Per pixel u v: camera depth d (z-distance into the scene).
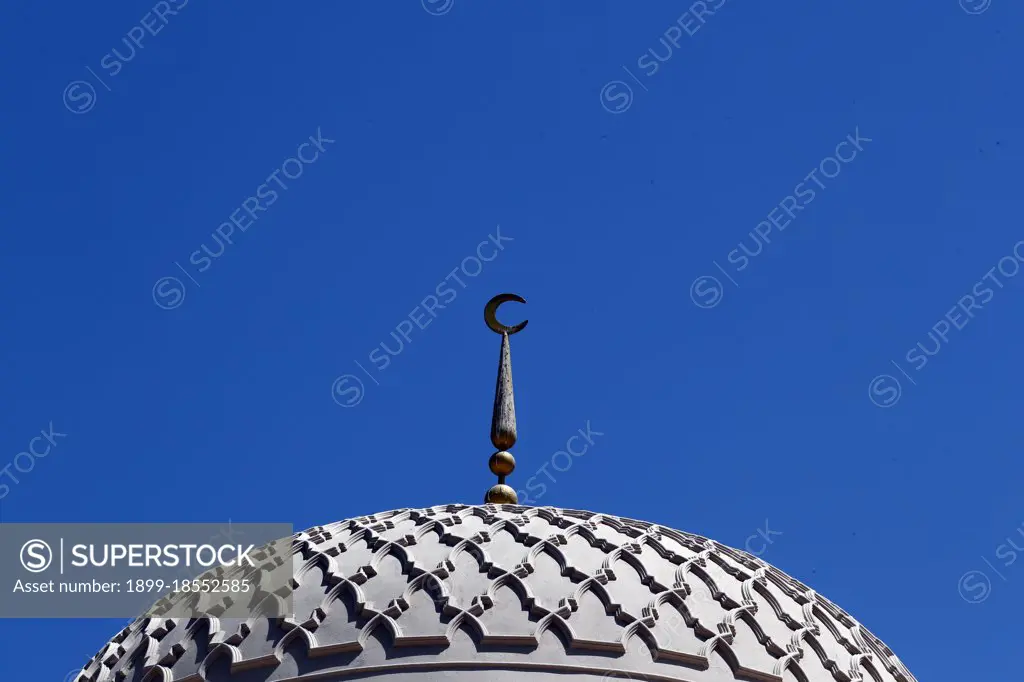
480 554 24.59
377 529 25.77
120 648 25.72
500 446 29.05
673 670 23.17
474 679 22.73
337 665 23.20
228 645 23.92
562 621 23.38
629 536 25.66
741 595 24.88
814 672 24.25
